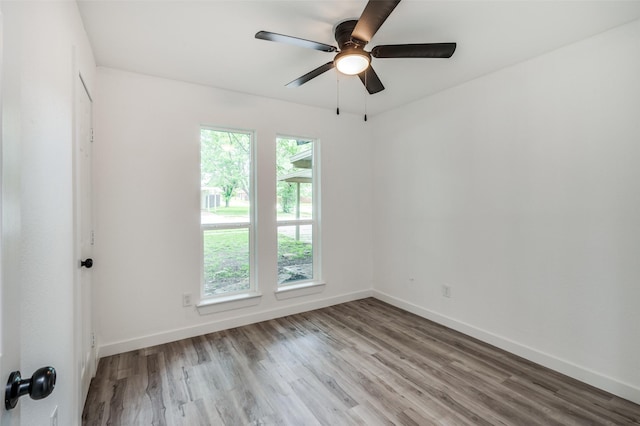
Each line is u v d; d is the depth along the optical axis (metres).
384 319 3.25
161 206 2.67
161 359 2.41
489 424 1.70
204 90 2.86
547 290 2.29
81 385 1.69
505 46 2.17
